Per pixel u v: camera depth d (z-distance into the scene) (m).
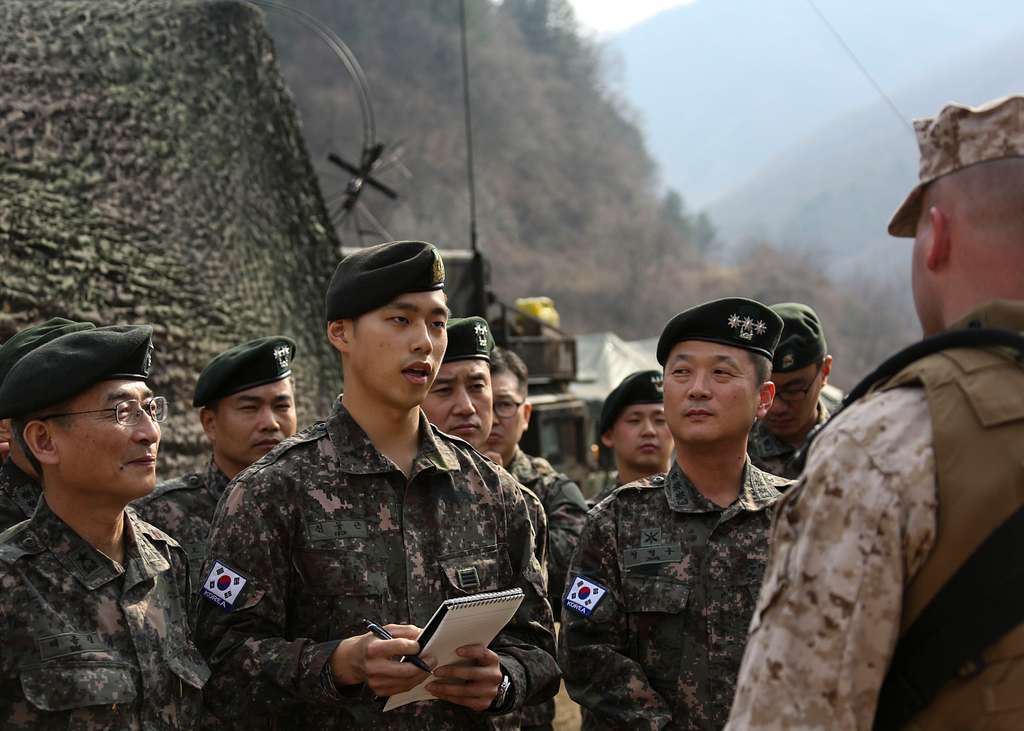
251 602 2.61
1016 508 1.51
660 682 3.02
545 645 2.88
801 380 4.29
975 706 1.51
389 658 2.34
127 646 2.50
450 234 66.44
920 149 1.81
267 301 12.11
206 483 4.25
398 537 2.72
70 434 2.50
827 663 1.55
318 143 64.50
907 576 1.56
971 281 1.71
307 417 12.41
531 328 16.20
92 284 10.03
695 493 3.16
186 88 11.73
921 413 1.60
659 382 4.74
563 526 4.53
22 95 10.26
